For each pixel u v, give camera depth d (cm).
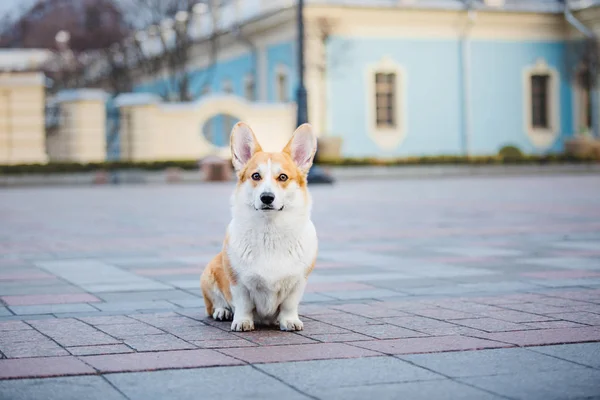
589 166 3691
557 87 3944
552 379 455
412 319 632
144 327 610
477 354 514
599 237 1213
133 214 1780
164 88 5119
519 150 3769
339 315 653
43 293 773
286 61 3741
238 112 3472
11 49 7294
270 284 580
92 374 474
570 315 638
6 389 444
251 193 570
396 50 3662
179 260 1025
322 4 3491
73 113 3400
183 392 436
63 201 2266
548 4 3894
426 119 3725
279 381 456
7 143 3341
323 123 3569
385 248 1122
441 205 1902
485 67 3803
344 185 2873
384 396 425
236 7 4200
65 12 7400
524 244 1141
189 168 3341
